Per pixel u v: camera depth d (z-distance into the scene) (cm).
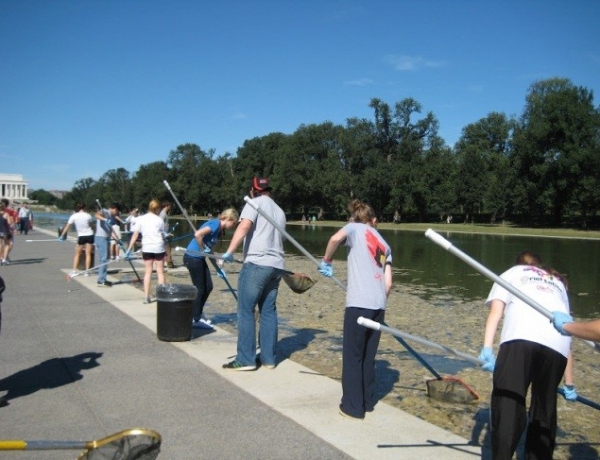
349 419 462
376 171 7438
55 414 459
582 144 6234
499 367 352
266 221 592
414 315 1041
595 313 1138
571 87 6775
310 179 8200
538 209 6525
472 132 8488
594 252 3059
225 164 10575
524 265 394
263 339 608
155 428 434
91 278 1312
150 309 920
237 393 519
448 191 7150
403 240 4019
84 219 1402
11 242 1606
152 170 11100
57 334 738
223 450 397
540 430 356
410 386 601
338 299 1194
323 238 3847
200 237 802
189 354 650
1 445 271
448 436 435
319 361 676
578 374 682
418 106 7675
